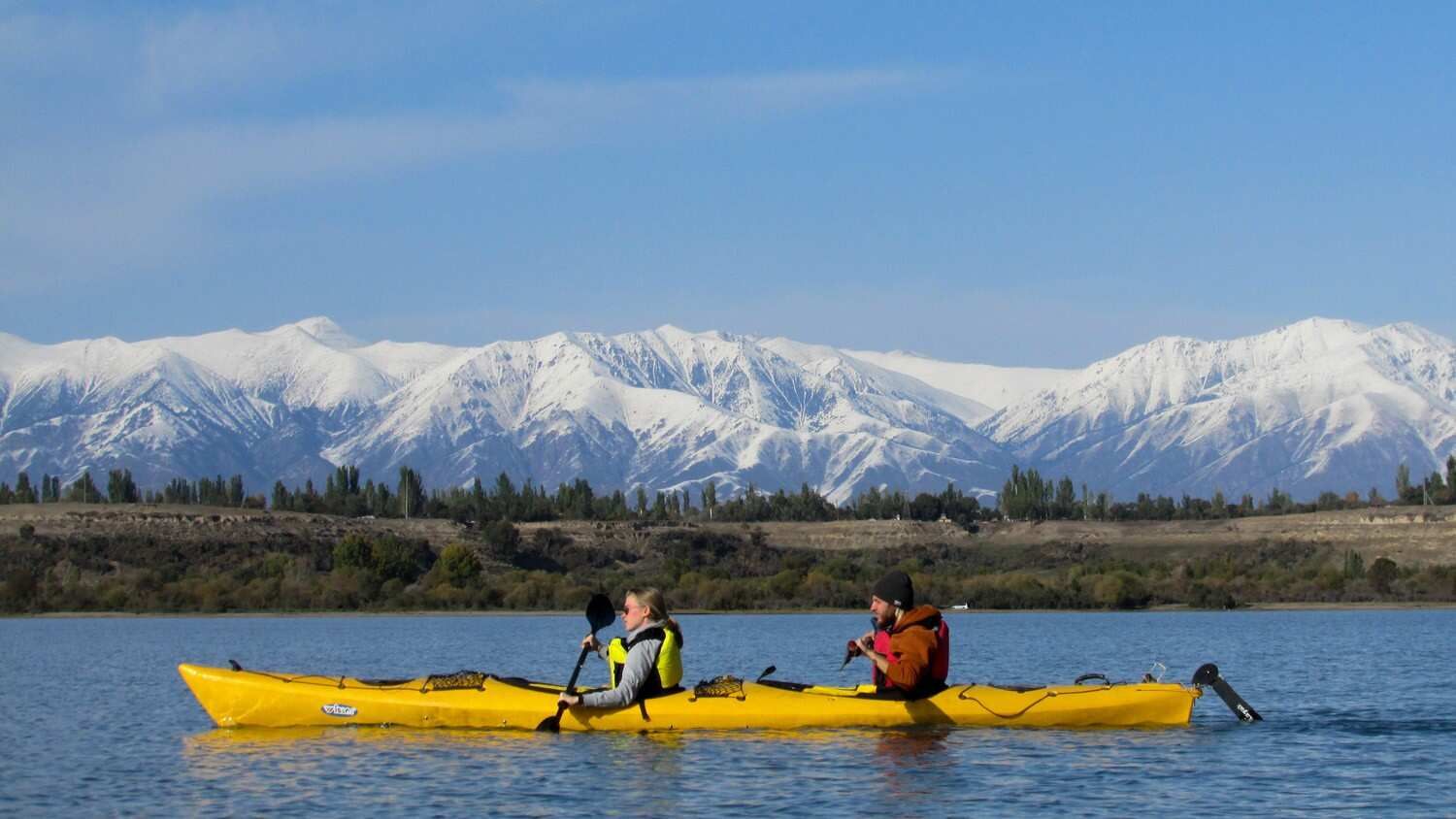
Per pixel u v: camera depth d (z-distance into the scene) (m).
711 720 29.39
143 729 33.62
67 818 23.48
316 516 171.50
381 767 26.56
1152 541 184.50
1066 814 23.20
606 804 23.69
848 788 24.77
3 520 154.75
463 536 168.62
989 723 29.75
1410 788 25.06
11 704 40.53
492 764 26.66
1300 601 139.62
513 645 75.44
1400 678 49.03
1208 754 27.92
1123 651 67.44
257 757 27.84
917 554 183.38
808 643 77.00
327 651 69.88
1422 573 151.62
